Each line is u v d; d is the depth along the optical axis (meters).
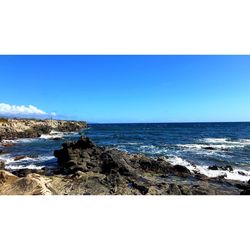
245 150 17.61
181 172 10.60
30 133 32.97
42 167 12.29
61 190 7.29
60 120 50.91
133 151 17.31
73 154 11.52
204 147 19.27
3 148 20.55
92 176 8.55
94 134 37.69
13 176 7.05
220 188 8.56
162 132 40.75
